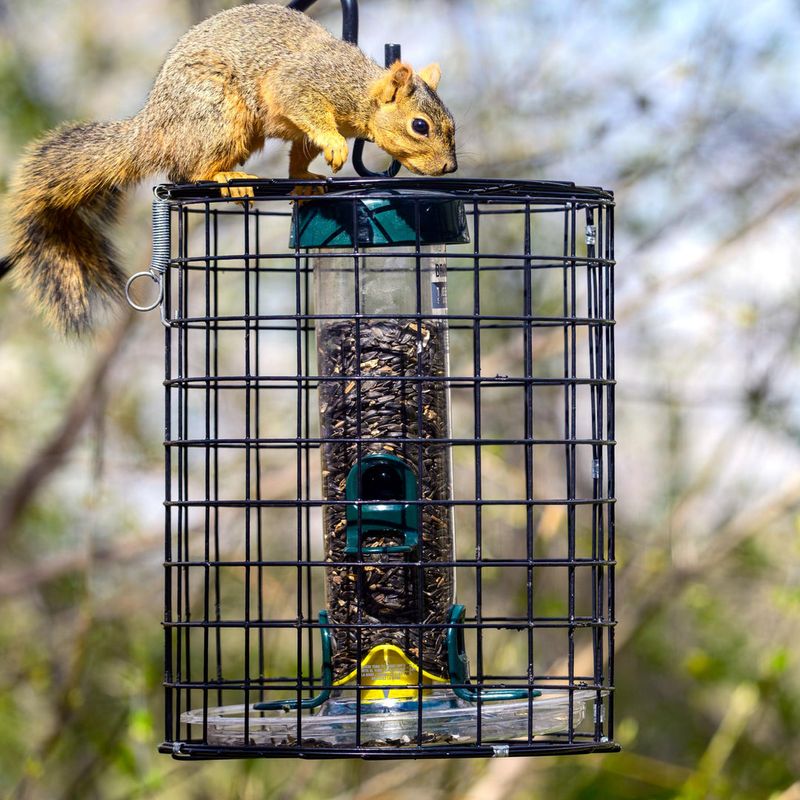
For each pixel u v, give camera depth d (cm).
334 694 758
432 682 766
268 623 705
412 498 793
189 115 816
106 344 1316
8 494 1385
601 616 768
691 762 1412
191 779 1358
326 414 807
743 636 1398
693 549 1344
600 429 771
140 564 1405
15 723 1337
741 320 1339
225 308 1430
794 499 1319
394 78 834
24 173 869
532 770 1308
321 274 813
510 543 1362
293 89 812
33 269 878
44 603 1410
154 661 1343
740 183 1410
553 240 1384
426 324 808
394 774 1323
